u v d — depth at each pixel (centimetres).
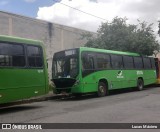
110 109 1307
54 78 1861
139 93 2120
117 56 2131
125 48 2759
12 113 1295
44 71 1489
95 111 1258
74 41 2867
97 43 2817
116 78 2088
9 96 1304
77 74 1769
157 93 2105
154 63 2658
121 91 2330
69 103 1609
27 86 1391
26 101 1719
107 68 2005
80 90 1764
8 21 2145
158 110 1264
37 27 2416
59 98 1964
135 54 2377
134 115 1139
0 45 1279
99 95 1922
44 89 1485
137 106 1394
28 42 1418
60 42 2672
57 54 1886
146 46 2736
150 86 2878
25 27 2292
